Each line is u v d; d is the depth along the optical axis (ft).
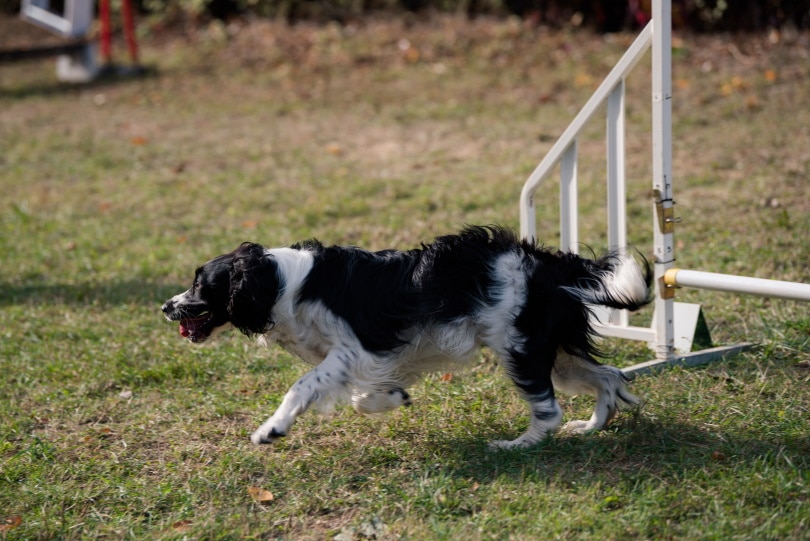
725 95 44.62
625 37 54.34
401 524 14.96
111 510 16.28
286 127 47.91
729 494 14.94
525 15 60.13
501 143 42.04
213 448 18.58
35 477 17.39
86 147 46.47
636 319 24.75
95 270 31.22
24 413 20.52
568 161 22.00
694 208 31.76
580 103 46.44
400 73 54.65
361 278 17.54
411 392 20.57
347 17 64.95
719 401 18.78
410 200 35.42
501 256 17.42
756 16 51.55
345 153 42.88
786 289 18.19
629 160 37.81
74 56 60.03
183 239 33.35
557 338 17.26
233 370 22.48
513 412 19.19
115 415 20.40
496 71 52.80
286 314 17.66
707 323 23.39
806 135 38.11
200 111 52.03
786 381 19.53
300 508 15.93
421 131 45.14
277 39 63.31
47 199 39.17
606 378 18.15
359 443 18.35
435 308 17.20
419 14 63.46
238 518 15.58
